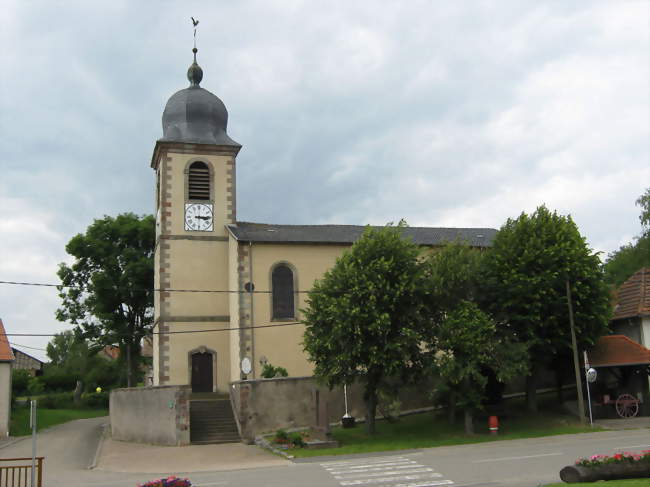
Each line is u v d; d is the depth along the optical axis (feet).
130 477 74.33
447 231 151.23
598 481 50.08
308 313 98.43
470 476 60.34
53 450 104.17
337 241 129.29
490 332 95.40
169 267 130.21
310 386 107.04
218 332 129.70
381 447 87.76
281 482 61.57
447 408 110.42
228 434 103.65
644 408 107.86
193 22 147.23
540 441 86.17
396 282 95.86
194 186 135.03
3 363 121.70
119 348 180.96
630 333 118.01
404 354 92.84
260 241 124.77
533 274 99.45
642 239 179.73
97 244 170.71
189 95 140.77
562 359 110.63
